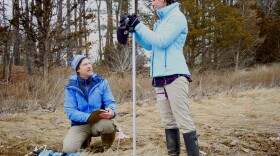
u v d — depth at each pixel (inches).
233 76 567.5
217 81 522.3
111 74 486.6
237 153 169.3
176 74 130.6
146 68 607.8
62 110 284.0
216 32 855.7
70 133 162.9
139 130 214.8
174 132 143.6
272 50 1043.9
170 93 132.0
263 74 570.6
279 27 1053.2
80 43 516.4
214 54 874.8
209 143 185.9
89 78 163.5
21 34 487.5
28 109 291.7
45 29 425.7
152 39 127.8
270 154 171.9
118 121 246.1
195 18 806.5
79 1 443.8
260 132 217.3
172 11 130.9
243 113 283.9
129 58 591.8
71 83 162.9
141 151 158.1
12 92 338.3
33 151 155.9
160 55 132.2
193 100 352.8
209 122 246.2
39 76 392.2
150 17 822.5
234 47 928.3
